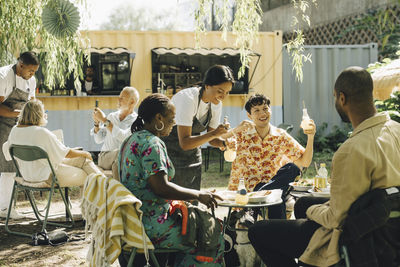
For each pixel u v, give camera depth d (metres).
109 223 2.26
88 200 2.37
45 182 4.07
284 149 3.49
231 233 3.25
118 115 4.61
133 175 2.41
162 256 2.61
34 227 4.46
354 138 2.02
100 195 2.32
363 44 10.21
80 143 8.13
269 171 3.48
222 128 3.17
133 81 8.40
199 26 4.59
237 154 3.53
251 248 3.15
